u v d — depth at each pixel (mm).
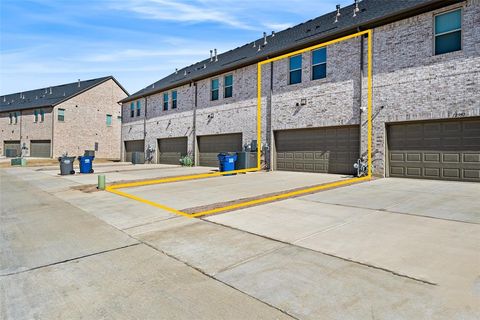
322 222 6105
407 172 12367
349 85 14008
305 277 3707
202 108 22516
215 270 4031
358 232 5367
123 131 33344
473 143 10805
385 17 12414
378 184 11000
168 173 17625
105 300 3330
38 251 4926
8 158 37656
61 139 37062
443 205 7223
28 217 7387
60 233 5938
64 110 37375
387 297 3162
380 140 12867
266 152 17625
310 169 15812
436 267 3836
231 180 13531
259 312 3000
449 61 11086
